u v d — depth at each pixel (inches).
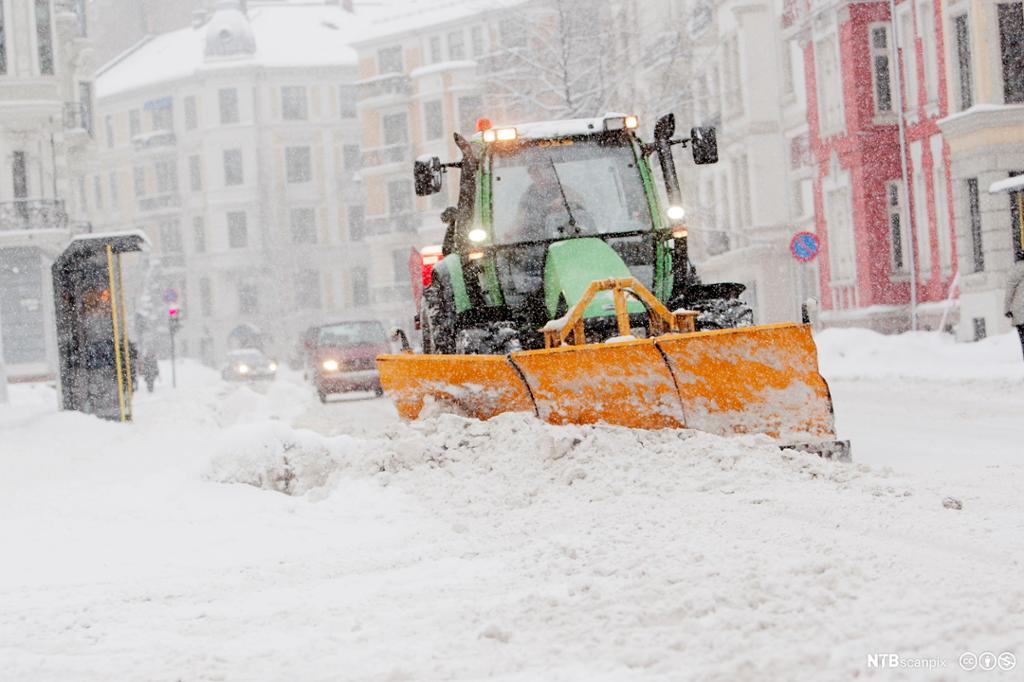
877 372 1971.0
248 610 569.3
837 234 3339.1
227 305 7775.6
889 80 3112.7
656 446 845.8
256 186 7746.1
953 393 1563.7
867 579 502.0
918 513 645.3
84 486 1051.9
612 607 487.5
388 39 6850.4
